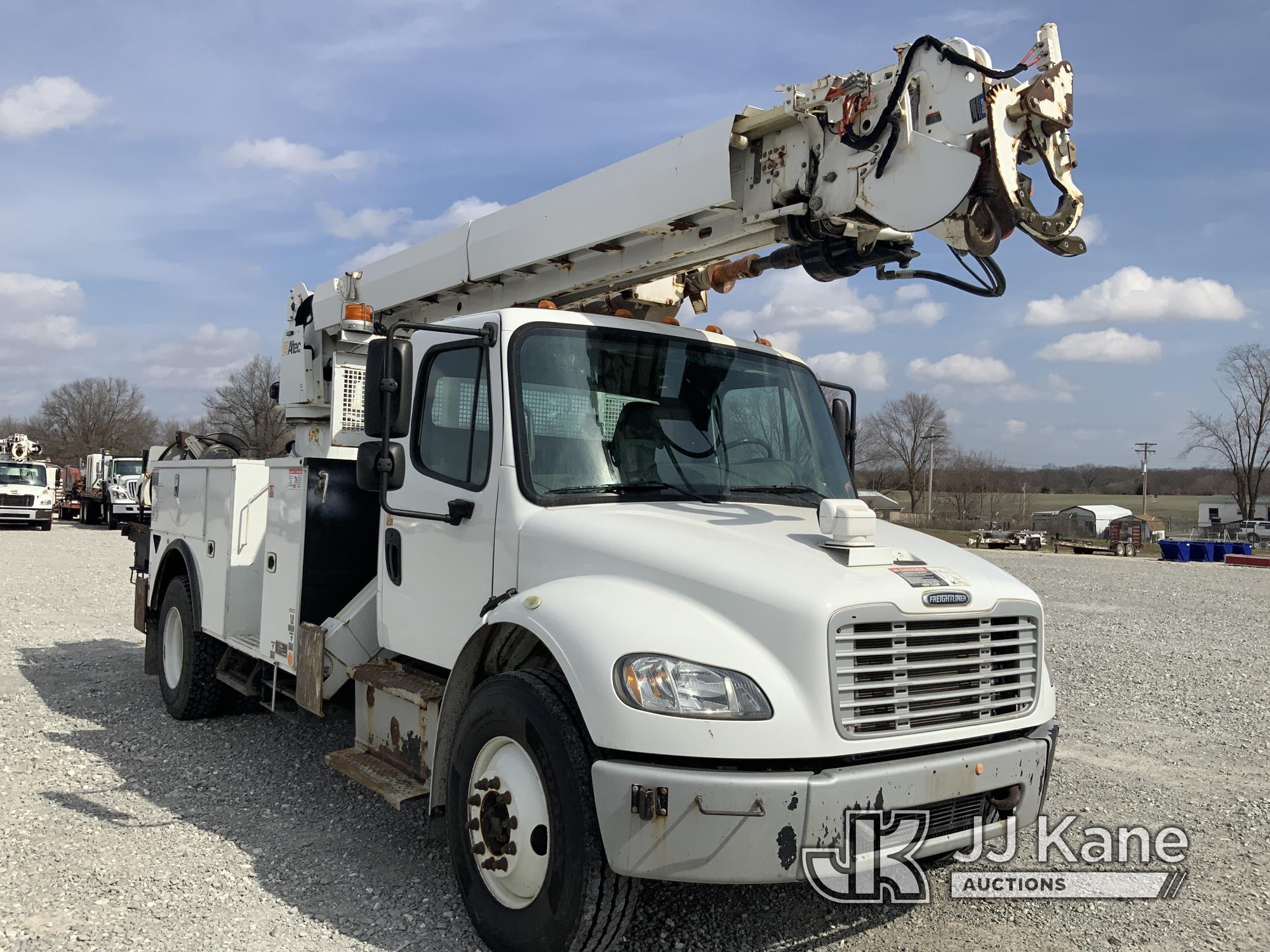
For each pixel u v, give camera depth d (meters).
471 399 4.34
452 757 3.86
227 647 6.84
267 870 4.37
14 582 16.06
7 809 5.10
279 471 5.80
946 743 3.46
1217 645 11.84
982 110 3.76
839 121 4.09
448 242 6.05
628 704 3.13
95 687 8.22
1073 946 3.83
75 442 88.12
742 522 3.94
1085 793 5.75
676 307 5.73
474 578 4.19
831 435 5.10
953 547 4.16
